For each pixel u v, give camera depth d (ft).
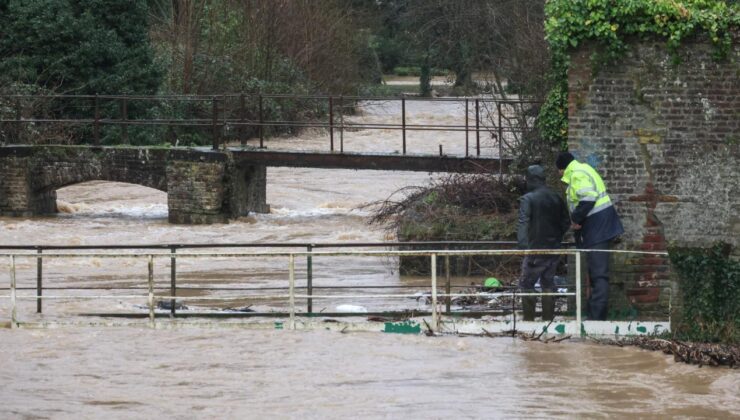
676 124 69.26
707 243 69.62
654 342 64.80
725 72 68.85
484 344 65.92
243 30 228.02
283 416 53.42
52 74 176.96
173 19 220.23
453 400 55.83
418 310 74.02
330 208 148.77
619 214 69.82
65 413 53.88
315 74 244.01
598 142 69.72
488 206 103.45
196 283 92.53
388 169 131.75
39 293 73.46
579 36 68.95
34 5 177.17
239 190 137.39
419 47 252.21
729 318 64.54
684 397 56.39
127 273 98.17
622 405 55.11
